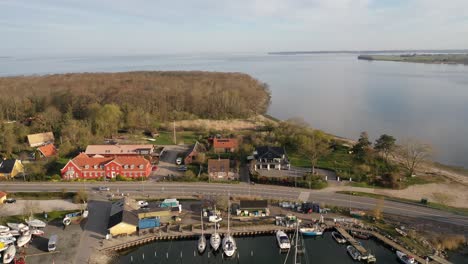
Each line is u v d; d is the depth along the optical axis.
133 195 92.56
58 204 87.50
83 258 67.06
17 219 79.56
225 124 174.88
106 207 86.19
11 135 128.88
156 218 77.62
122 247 71.69
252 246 74.38
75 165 102.25
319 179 99.81
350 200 89.62
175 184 99.50
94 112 159.38
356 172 104.75
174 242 74.94
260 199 89.06
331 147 129.00
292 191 94.88
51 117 155.88
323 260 69.75
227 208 84.88
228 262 70.19
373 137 157.00
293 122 149.25
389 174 100.44
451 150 137.38
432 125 173.88
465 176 111.19
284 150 115.12
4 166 104.00
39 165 106.31
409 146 124.44
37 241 71.75
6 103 177.75
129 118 160.88
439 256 67.56
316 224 78.19
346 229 77.50
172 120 180.00
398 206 86.75
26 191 94.12
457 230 76.19
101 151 117.81
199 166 112.56
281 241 72.75
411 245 70.88
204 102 198.62
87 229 76.38
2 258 66.50
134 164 103.38
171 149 131.62
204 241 72.75
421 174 108.81
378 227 77.62
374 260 68.25
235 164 112.12
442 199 91.38
